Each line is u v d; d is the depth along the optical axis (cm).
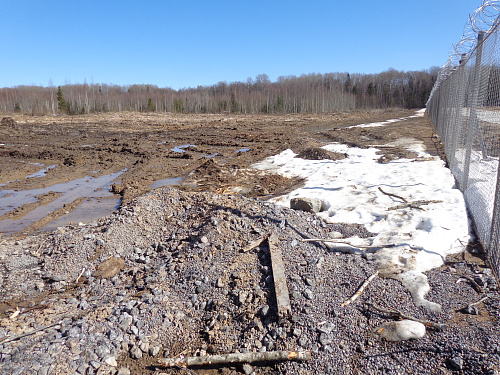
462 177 719
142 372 347
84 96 7125
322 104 6525
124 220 644
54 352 341
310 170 1132
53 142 2092
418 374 303
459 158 784
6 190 1062
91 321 393
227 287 438
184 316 412
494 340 316
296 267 459
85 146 1917
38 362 328
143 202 701
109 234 606
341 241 532
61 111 5872
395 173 938
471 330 335
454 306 377
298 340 354
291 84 9050
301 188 885
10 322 396
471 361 300
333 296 409
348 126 2605
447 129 1034
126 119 4041
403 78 8662
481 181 564
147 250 582
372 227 597
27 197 990
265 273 451
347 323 366
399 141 1569
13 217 816
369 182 884
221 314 402
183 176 1203
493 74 511
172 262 517
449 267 459
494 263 437
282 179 1072
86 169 1356
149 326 395
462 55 768
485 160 553
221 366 348
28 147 1861
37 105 6369
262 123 3253
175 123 3434
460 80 801
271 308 394
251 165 1333
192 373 343
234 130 2650
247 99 7056
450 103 956
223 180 1092
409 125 2300
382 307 381
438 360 311
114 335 375
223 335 378
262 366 343
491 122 525
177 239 593
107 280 509
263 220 581
